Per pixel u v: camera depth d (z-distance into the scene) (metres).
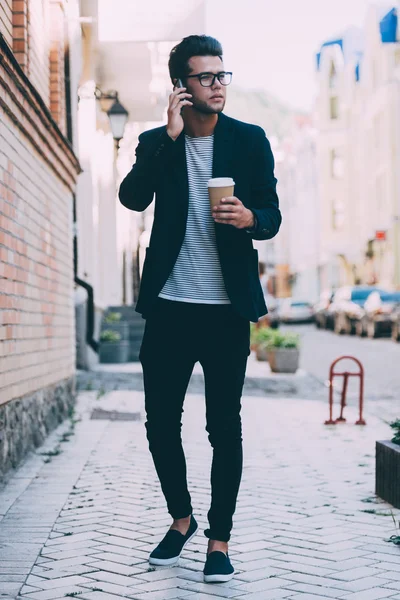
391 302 32.00
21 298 7.03
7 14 7.06
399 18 44.03
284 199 79.38
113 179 22.14
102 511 5.34
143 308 4.02
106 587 3.82
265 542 4.63
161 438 4.13
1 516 5.19
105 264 21.91
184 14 12.42
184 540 4.22
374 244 47.94
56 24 9.60
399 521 5.12
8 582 3.87
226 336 4.01
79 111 16.77
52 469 6.75
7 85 6.02
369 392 13.77
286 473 6.74
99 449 7.77
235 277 3.95
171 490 4.19
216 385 4.04
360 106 51.41
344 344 28.25
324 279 61.53
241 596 3.71
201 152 4.05
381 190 45.94
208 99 3.93
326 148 55.88
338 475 6.67
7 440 6.43
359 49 53.91
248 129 4.10
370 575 4.02
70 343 10.35
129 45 13.91
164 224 4.02
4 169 6.30
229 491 4.02
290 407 11.76
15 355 6.73
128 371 16.73
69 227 10.39
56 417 9.05
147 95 16.70
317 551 4.45
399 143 43.34
